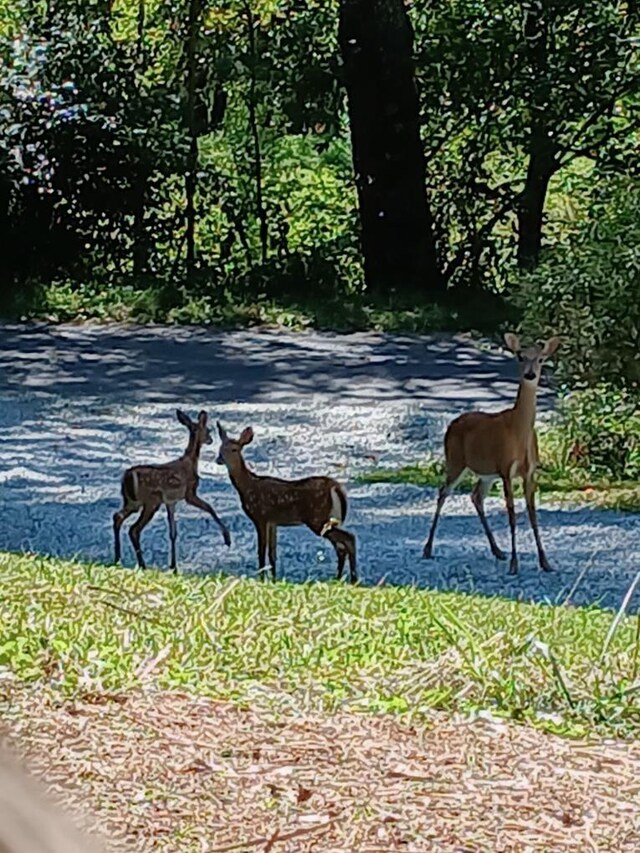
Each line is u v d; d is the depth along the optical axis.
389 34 29.70
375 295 29.06
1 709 5.42
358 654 6.50
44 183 29.48
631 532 13.70
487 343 25.86
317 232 33.06
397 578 11.68
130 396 21.11
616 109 29.89
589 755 5.29
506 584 11.62
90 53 29.91
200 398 21.06
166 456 17.06
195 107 31.89
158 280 29.88
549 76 29.02
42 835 2.52
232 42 31.75
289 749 5.17
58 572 8.82
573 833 4.55
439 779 4.94
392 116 29.80
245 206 31.58
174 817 4.50
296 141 33.78
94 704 5.57
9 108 29.30
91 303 27.91
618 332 16.05
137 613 7.24
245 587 8.84
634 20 29.31
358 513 14.41
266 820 4.53
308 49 31.16
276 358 24.34
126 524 13.69
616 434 16.45
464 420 12.52
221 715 5.52
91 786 4.68
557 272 16.33
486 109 29.98
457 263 30.47
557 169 30.27
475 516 14.38
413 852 4.36
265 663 6.29
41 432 18.34
